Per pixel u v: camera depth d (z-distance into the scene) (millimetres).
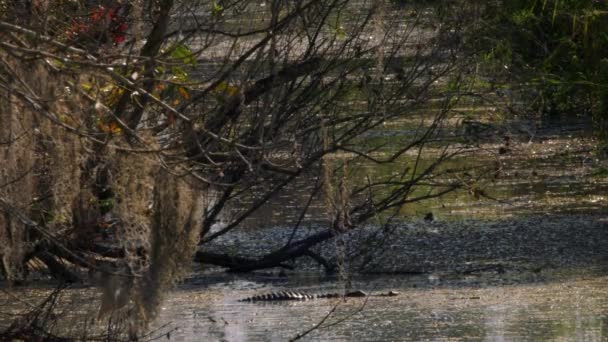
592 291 30734
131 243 24344
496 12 46219
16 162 21688
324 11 31641
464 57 35719
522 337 25844
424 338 26172
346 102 35438
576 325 26922
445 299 30531
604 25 48969
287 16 25125
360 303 30406
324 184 35625
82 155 22141
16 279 27516
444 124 53625
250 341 26297
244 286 33406
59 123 18703
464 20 35406
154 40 25078
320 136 33031
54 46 19906
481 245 37469
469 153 51031
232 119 27938
